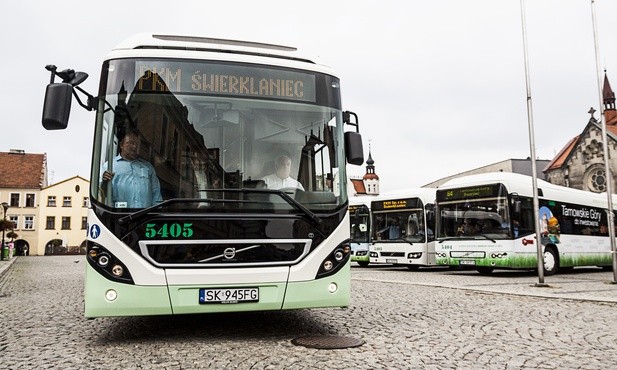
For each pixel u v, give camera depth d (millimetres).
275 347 6176
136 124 6215
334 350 6016
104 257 5871
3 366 5426
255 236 6184
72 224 81000
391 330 7254
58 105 5871
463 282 15641
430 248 22281
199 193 6133
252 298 6090
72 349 6215
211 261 6031
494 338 6707
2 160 82438
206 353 5891
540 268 14133
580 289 13195
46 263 37781
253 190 6262
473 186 18766
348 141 6992
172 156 6184
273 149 6500
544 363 5449
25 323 8297
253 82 6621
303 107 6750
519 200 18016
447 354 5820
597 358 5660
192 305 5941
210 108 6422
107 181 6031
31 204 80312
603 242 22484
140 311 5871
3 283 17500
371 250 24047
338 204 6605
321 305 6340
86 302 5863
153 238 5945
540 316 8492
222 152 6324
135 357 5746
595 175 50812
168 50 6496
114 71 6352
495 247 17812
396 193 23484
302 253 6328
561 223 20266
